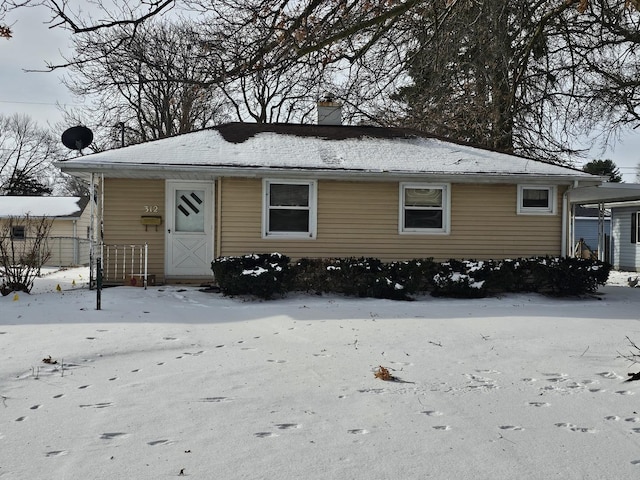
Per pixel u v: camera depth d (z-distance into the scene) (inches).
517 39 689.0
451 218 547.5
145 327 325.1
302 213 534.6
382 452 152.6
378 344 293.4
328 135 613.3
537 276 498.0
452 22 418.0
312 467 142.4
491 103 722.2
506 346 291.3
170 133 1016.2
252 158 526.6
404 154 565.9
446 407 192.5
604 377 233.5
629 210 959.0
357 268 471.8
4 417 178.5
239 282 445.4
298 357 263.4
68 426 170.6
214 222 553.3
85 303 403.2
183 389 209.9
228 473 138.4
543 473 141.4
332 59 383.9
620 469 144.3
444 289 477.7
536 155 827.4
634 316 388.2
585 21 675.4
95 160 492.7
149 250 546.9
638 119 789.2
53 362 245.0
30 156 2169.0
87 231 1225.4
